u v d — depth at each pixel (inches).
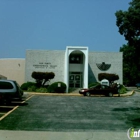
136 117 653.3
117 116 668.7
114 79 1652.3
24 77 1811.0
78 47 1610.5
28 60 1689.2
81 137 429.1
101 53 1721.2
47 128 499.8
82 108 827.4
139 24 562.6
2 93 837.2
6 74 1836.9
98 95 1408.7
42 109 785.6
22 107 824.3
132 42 586.6
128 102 1035.3
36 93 1472.7
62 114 690.8
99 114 701.3
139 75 3191.4
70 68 1712.6
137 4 559.2
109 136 439.5
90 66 1707.7
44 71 1691.7
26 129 486.3
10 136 428.1
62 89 1549.0
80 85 1710.1
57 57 1702.8
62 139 414.0
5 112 716.7
